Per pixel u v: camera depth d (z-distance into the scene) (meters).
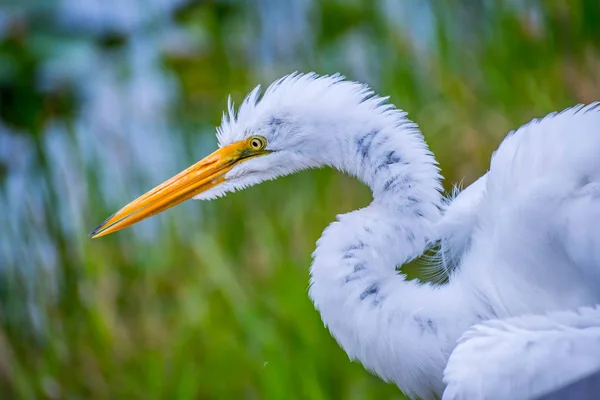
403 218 4.00
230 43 7.96
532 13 7.62
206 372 6.18
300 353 6.00
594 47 7.43
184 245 6.93
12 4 7.93
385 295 3.97
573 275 3.81
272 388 5.86
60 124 7.82
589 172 3.76
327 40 7.81
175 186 4.47
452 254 4.35
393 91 7.34
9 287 6.80
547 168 3.87
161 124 7.82
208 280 6.61
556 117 4.05
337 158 4.19
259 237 6.80
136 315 6.66
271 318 6.29
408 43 7.53
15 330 6.67
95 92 7.97
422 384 4.10
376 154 4.05
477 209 4.24
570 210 3.73
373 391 5.87
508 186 3.97
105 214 7.08
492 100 7.23
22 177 7.36
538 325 3.55
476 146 6.96
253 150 4.34
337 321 4.04
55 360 6.46
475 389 3.40
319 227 6.75
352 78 7.62
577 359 3.38
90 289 6.71
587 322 3.53
